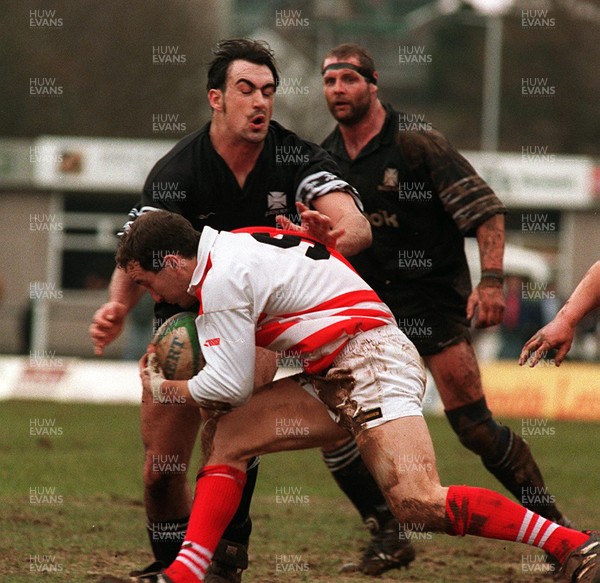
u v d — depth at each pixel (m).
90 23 142.88
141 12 143.75
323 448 22.44
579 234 105.50
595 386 54.00
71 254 105.19
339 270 17.03
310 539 24.52
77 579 19.38
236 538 18.94
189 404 17.48
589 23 178.12
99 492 28.55
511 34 184.00
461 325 24.09
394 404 16.41
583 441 44.25
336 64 23.75
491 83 141.12
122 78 143.12
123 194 105.06
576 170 104.94
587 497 31.55
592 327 81.81
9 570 19.86
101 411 49.22
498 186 104.94
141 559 21.34
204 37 147.62
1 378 57.69
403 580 21.42
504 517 16.19
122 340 99.19
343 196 19.31
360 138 24.16
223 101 18.84
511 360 68.69
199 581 16.53
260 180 19.31
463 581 21.38
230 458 16.92
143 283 17.02
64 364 57.94
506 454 23.41
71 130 141.75
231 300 16.23
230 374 16.25
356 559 22.83
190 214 19.47
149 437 18.42
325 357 16.64
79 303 104.19
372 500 22.11
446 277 24.14
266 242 16.91
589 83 178.62
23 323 93.44
